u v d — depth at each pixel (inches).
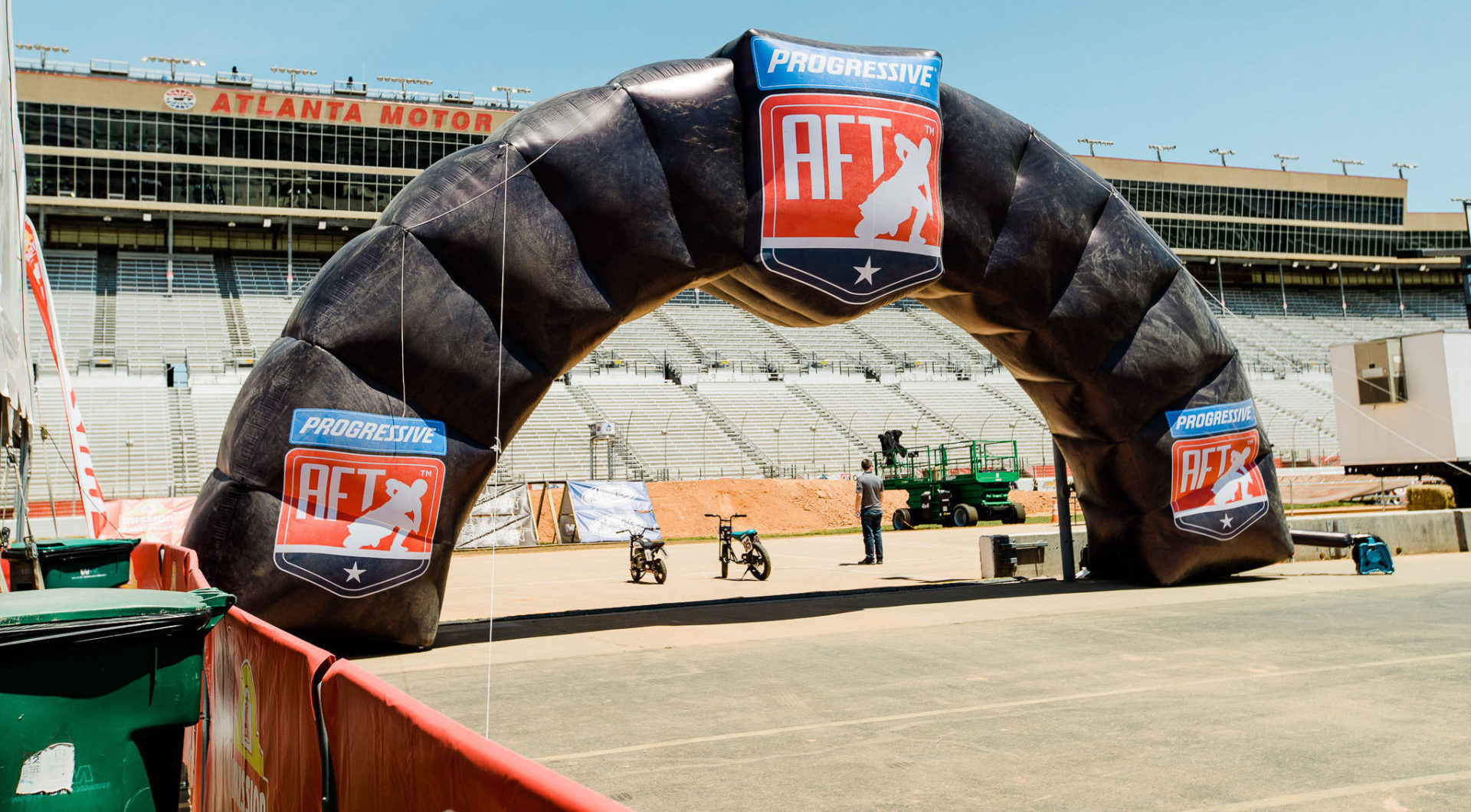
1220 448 464.8
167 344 1756.9
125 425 1483.8
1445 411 768.9
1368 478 1330.0
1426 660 273.9
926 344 2421.3
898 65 406.0
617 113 375.9
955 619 382.9
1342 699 229.1
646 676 284.7
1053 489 1707.7
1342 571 524.7
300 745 123.1
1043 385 468.8
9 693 116.6
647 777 181.5
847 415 1948.8
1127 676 263.9
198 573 236.4
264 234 2191.2
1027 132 440.1
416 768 87.2
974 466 1235.2
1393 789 161.8
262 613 319.3
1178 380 456.1
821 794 168.4
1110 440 461.7
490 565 818.8
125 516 823.7
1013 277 432.5
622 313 380.8
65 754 120.3
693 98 386.0
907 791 169.2
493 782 71.9
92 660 122.5
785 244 388.5
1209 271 3034.0
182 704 129.1
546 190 365.1
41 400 1497.3
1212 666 273.6
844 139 392.5
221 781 176.2
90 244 2059.5
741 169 391.9
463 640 370.3
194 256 2107.5
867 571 640.4
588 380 1929.1
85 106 1942.7
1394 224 3038.9
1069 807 158.1
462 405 350.6
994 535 555.2
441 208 347.9
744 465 1699.1
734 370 2102.6
